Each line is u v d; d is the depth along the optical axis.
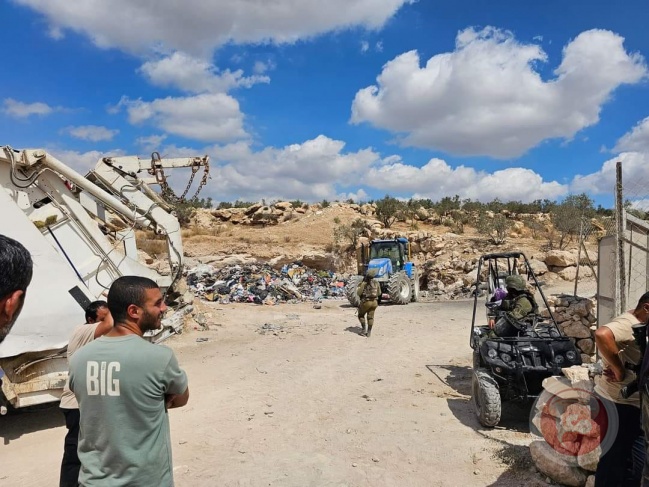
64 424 7.07
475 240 36.94
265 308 19.22
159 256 29.25
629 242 6.05
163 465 2.61
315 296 23.33
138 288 2.74
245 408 7.46
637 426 3.83
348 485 4.80
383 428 6.37
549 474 4.48
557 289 19.50
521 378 6.12
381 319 15.94
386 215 51.66
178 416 7.12
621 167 6.07
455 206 56.16
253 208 54.88
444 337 12.71
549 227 44.28
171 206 12.74
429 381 8.77
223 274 24.95
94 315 4.50
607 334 3.75
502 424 6.44
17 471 5.46
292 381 8.93
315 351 11.34
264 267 27.42
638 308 3.81
